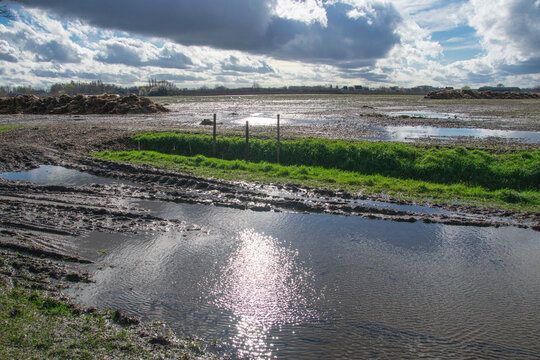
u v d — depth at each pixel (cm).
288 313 702
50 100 6253
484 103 7812
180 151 2455
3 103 6244
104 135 2983
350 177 1677
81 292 749
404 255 947
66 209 1223
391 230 1101
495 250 978
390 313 707
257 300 743
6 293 689
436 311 715
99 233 1045
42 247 928
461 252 965
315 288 790
